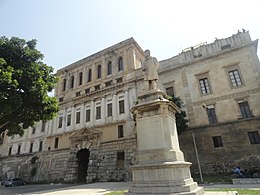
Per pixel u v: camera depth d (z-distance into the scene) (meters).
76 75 39.06
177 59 30.53
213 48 28.16
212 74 26.94
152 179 6.79
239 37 26.61
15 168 38.91
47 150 35.38
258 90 23.41
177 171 6.82
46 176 32.69
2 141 46.28
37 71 15.22
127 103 29.44
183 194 6.11
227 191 9.20
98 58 37.03
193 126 25.70
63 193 13.98
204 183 17.69
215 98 25.73
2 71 12.30
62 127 35.31
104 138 29.20
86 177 28.55
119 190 13.63
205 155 23.83
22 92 14.16
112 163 26.64
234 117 23.81
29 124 16.03
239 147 22.36
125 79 31.59
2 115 13.40
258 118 22.31
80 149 30.58
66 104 36.88
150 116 8.02
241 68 25.19
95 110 32.78
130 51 33.25
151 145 7.55
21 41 15.86
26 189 22.67
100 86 34.19
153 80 9.13
